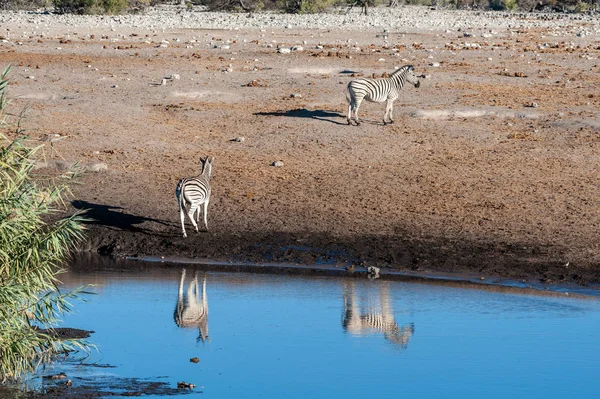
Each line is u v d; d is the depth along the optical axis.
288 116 90.12
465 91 103.50
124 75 112.25
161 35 167.38
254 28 187.50
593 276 50.66
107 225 59.62
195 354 38.50
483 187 67.25
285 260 54.56
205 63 124.06
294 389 34.34
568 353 38.47
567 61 130.25
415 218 60.44
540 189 66.69
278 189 66.75
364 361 37.56
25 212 36.44
